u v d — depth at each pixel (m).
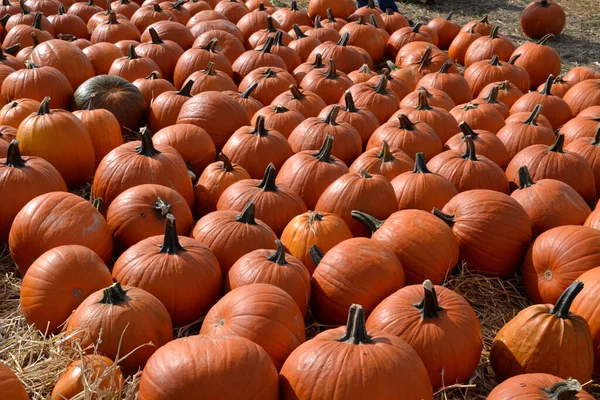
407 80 4.17
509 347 2.26
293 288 2.39
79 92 3.59
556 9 5.95
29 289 2.37
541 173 3.08
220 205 2.83
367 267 2.42
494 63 4.27
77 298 2.36
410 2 7.19
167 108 3.55
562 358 2.19
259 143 3.15
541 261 2.61
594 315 2.33
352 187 2.79
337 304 2.43
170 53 4.25
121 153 2.92
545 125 3.54
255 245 2.58
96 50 4.14
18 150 2.79
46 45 3.91
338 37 4.98
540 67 4.56
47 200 2.60
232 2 5.46
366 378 2.00
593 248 2.54
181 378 1.97
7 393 1.97
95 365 2.12
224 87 3.75
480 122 3.53
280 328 2.21
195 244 2.50
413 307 2.26
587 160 3.25
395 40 5.16
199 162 3.19
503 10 7.04
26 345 2.36
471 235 2.70
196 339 2.05
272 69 3.91
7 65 3.84
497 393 2.05
